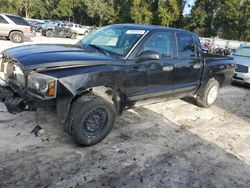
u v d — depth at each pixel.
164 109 6.21
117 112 4.38
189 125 5.47
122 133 4.69
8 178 3.22
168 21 50.53
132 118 5.39
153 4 53.97
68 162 3.67
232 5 47.47
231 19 48.25
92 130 4.03
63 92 3.57
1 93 3.95
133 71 4.35
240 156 4.47
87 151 3.99
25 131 4.32
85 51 4.34
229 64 6.77
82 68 3.77
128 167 3.74
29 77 3.59
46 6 65.69
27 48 4.27
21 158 3.63
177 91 5.46
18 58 3.76
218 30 52.06
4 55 4.30
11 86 4.00
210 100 6.64
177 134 4.97
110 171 3.60
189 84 5.74
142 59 4.46
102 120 4.12
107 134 4.27
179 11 50.97
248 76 9.36
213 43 35.06
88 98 3.86
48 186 3.17
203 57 6.00
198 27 52.81
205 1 51.38
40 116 4.88
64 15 62.09
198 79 5.96
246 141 5.09
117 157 3.94
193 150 4.44
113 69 4.06
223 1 49.94
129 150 4.17
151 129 5.02
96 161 3.77
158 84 4.90
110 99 4.20
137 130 4.89
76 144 4.04
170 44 5.11
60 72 3.59
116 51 4.44
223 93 8.59
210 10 51.69
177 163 3.98
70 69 3.70
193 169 3.88
